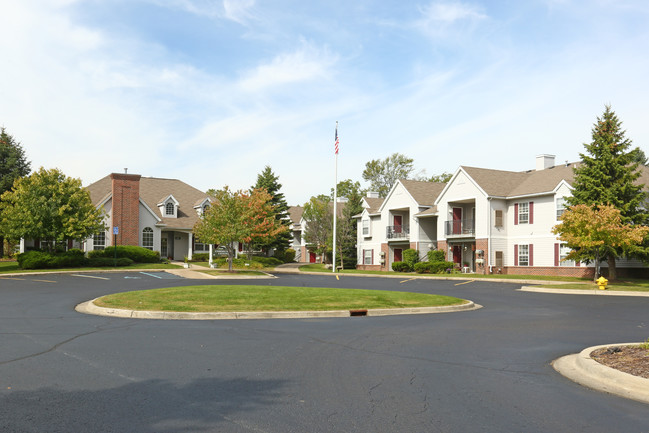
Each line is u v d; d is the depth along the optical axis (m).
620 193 30.03
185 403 6.03
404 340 10.61
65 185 35.91
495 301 20.00
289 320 13.59
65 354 8.64
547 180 37.72
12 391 6.41
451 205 42.16
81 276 29.27
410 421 5.52
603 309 17.12
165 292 17.95
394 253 48.88
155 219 44.12
